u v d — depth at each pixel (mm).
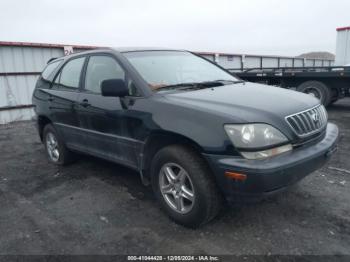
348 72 8570
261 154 2561
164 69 3752
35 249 2801
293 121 2809
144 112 3174
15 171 4980
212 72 4223
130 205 3547
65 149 4801
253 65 21344
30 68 10695
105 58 3920
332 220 3051
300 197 3537
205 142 2676
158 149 3264
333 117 8375
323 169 4367
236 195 2645
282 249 2643
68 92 4379
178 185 3012
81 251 2742
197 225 2943
